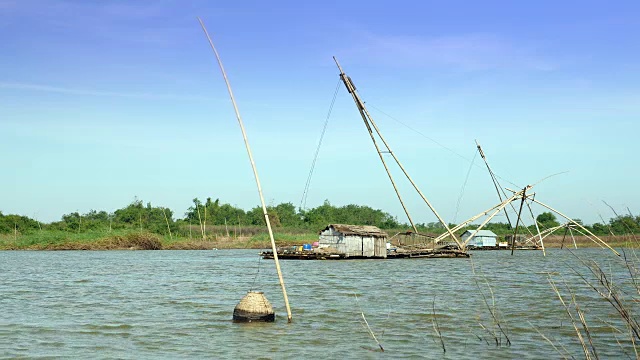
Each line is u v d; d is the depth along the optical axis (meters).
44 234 86.25
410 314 20.03
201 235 102.81
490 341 15.44
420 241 73.62
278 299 24.39
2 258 60.09
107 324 18.05
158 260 56.62
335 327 17.44
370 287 29.56
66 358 13.51
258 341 15.40
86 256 65.12
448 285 30.53
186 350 14.36
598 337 15.74
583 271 40.59
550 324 17.84
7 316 19.75
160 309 21.36
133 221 108.81
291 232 107.56
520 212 63.66
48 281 33.41
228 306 22.14
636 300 10.38
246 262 53.41
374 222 132.25
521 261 55.91
